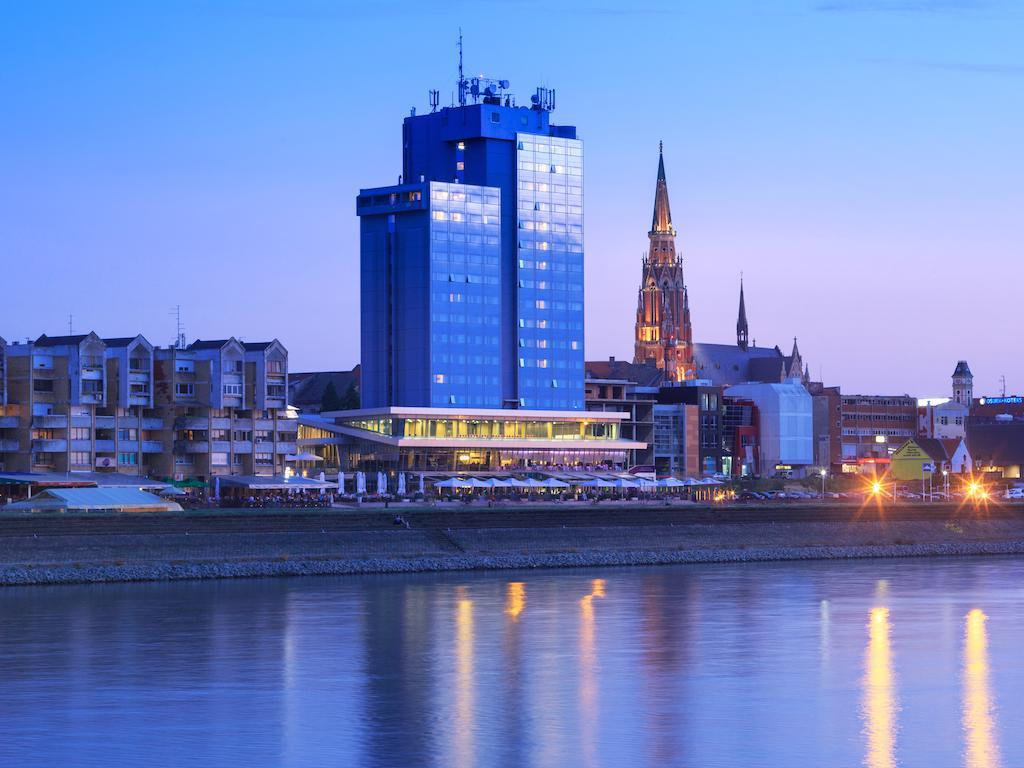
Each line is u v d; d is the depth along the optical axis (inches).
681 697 4633.4
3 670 5039.4
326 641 5679.1
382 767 3784.5
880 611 6692.9
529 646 5600.4
